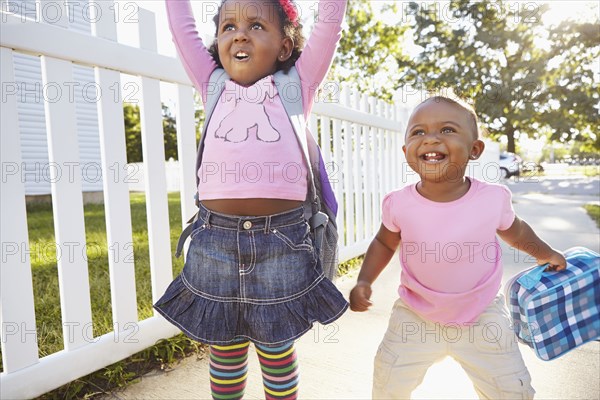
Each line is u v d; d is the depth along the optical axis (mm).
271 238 1332
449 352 1379
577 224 5523
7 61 1508
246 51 1477
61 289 1699
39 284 2916
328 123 3447
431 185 1359
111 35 1818
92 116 10258
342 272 3547
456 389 1748
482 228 1342
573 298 1447
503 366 1323
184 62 1667
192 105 2188
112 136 1845
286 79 1541
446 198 1366
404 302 1414
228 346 1438
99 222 5902
